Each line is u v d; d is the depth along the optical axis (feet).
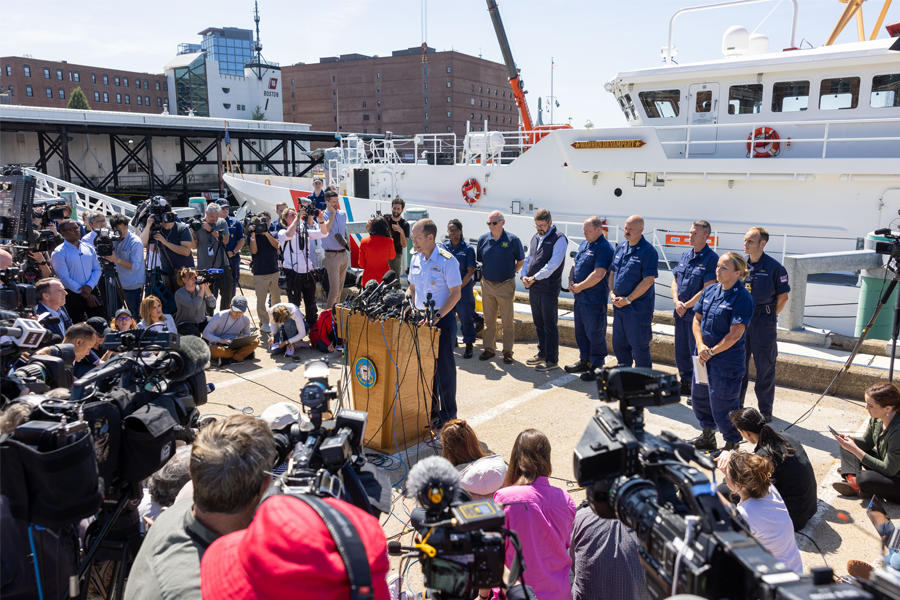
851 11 33.19
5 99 254.88
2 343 7.50
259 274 24.59
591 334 19.58
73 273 20.77
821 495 12.67
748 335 16.22
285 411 8.23
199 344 8.00
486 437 15.30
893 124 25.27
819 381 18.48
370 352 14.69
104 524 6.68
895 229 24.34
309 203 23.93
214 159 137.90
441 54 284.82
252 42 289.53
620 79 30.12
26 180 17.40
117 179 117.29
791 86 26.81
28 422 5.34
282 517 3.59
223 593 3.60
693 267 17.57
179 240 22.90
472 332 22.36
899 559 8.87
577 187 31.55
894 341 15.47
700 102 28.89
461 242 21.86
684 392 18.65
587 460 4.66
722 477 12.98
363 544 3.57
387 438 14.78
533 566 7.47
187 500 5.46
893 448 11.62
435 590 4.74
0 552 5.59
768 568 3.28
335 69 308.81
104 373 6.79
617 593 7.26
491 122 321.32
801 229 26.09
